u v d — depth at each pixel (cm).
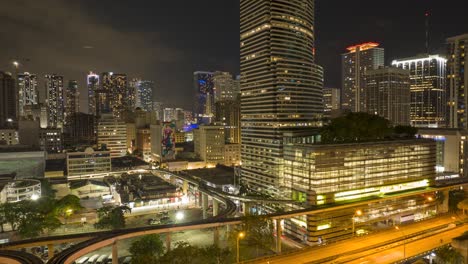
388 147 16838
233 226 15350
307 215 14575
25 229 14638
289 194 16850
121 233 11738
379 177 16512
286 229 16375
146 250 12019
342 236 14975
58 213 16950
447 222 14400
